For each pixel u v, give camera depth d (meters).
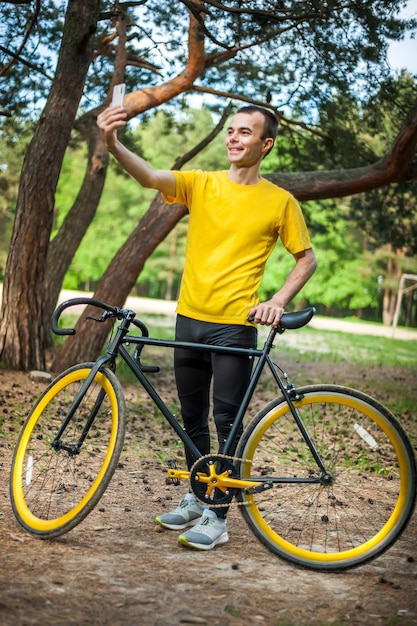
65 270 12.21
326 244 46.59
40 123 8.94
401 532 3.65
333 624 2.94
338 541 3.97
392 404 10.43
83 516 3.63
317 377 13.42
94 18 8.69
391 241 15.76
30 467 4.08
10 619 2.74
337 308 58.44
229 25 8.46
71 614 2.84
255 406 9.69
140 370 3.91
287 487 4.88
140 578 3.28
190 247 3.90
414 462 3.67
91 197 12.13
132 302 31.70
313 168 14.01
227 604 3.06
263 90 11.08
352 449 5.33
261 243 3.82
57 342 12.99
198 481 3.76
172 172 3.88
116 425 3.69
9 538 3.69
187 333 3.90
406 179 10.56
